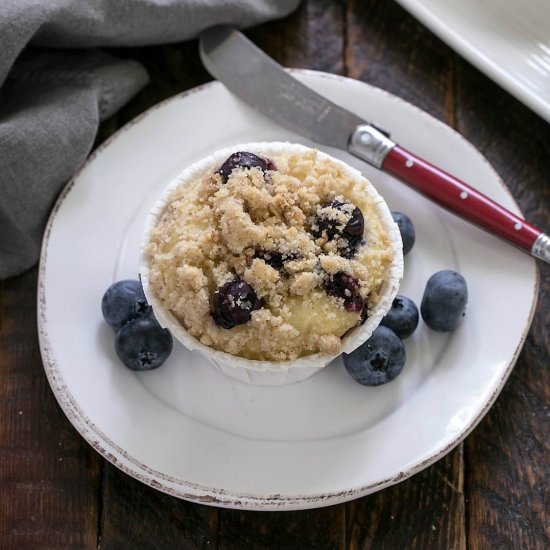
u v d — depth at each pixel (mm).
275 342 428
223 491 444
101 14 502
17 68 513
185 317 434
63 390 461
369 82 537
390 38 544
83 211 491
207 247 433
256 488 445
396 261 445
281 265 433
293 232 432
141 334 460
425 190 488
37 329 488
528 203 514
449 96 534
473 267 486
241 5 523
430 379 468
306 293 430
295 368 440
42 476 465
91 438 454
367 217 447
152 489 464
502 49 521
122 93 519
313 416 462
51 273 480
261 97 512
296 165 451
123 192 497
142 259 446
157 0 509
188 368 469
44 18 489
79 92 502
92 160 498
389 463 450
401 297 472
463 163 501
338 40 543
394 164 490
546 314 491
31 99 504
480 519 461
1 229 494
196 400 464
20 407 475
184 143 507
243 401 465
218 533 459
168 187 456
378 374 459
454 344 473
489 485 465
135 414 459
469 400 460
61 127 490
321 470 449
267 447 455
